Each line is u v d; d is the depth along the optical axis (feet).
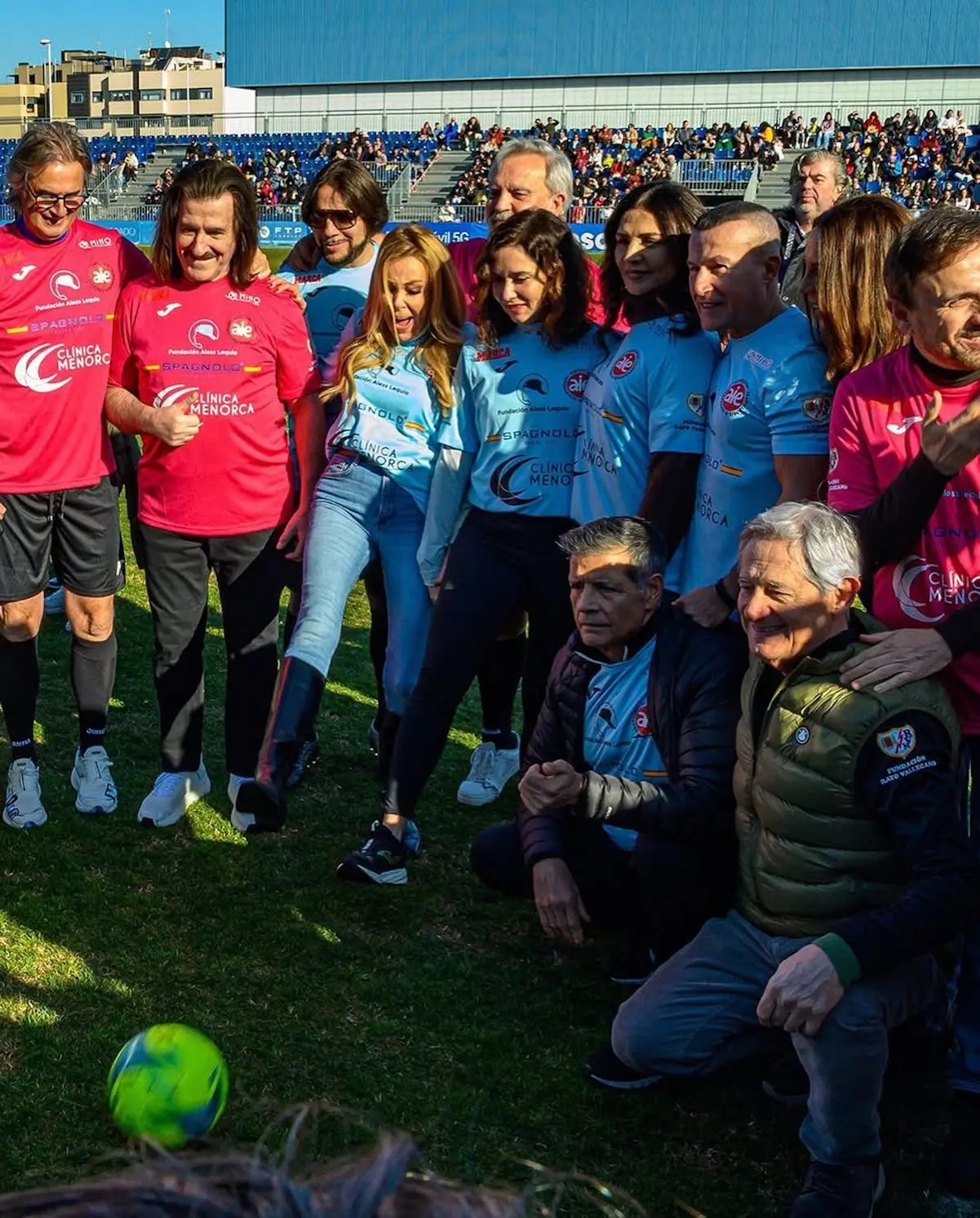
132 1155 2.39
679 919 9.50
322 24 134.10
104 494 12.92
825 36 116.57
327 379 14.07
